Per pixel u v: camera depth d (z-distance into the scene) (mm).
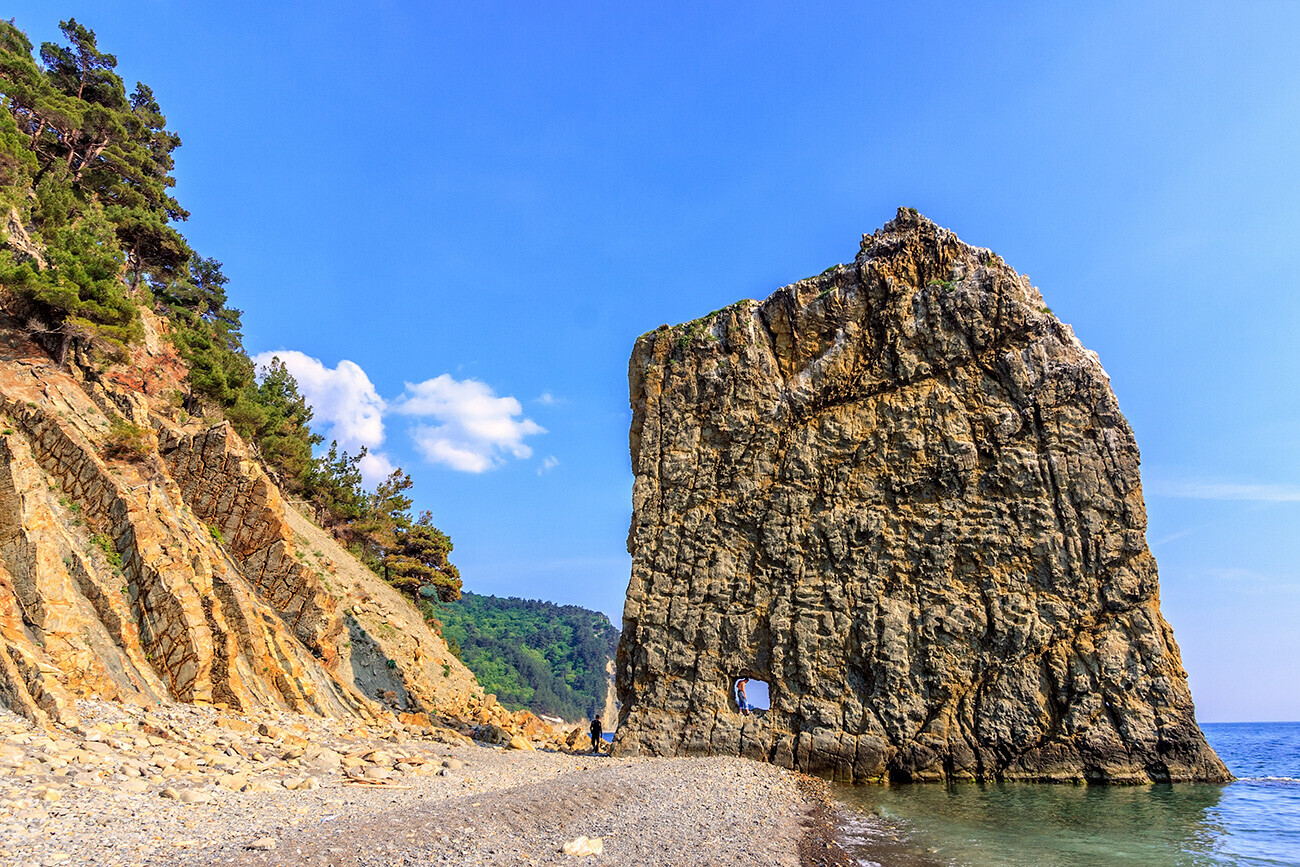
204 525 33625
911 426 31812
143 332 36625
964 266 33281
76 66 57031
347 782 19578
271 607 34188
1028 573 29250
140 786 15359
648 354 36875
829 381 33406
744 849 16172
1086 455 29750
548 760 29188
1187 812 22188
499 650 199375
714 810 19812
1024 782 27234
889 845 18156
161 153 64812
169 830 13062
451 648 72625
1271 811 22344
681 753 30234
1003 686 28359
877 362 33156
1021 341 31688
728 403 34531
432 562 74312
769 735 29641
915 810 22719
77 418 29062
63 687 19344
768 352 34938
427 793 19500
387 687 40094
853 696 29438
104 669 21562
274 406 63969
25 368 29625
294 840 12867
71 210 43500
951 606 29531
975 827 20344
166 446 36094
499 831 15125
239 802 15734
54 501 25375
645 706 31453
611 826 16906
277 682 28984
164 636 24812
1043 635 28469
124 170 55906
